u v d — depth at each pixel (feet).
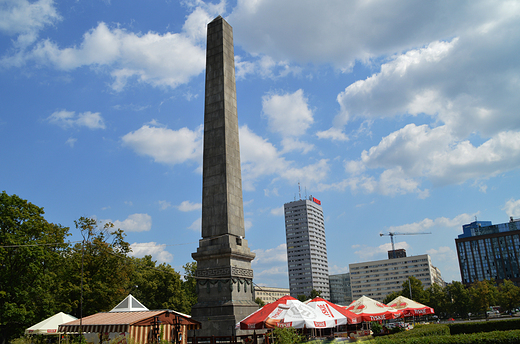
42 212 164.55
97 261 180.96
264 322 80.84
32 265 148.66
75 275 171.73
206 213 130.21
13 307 140.97
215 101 140.36
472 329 118.01
